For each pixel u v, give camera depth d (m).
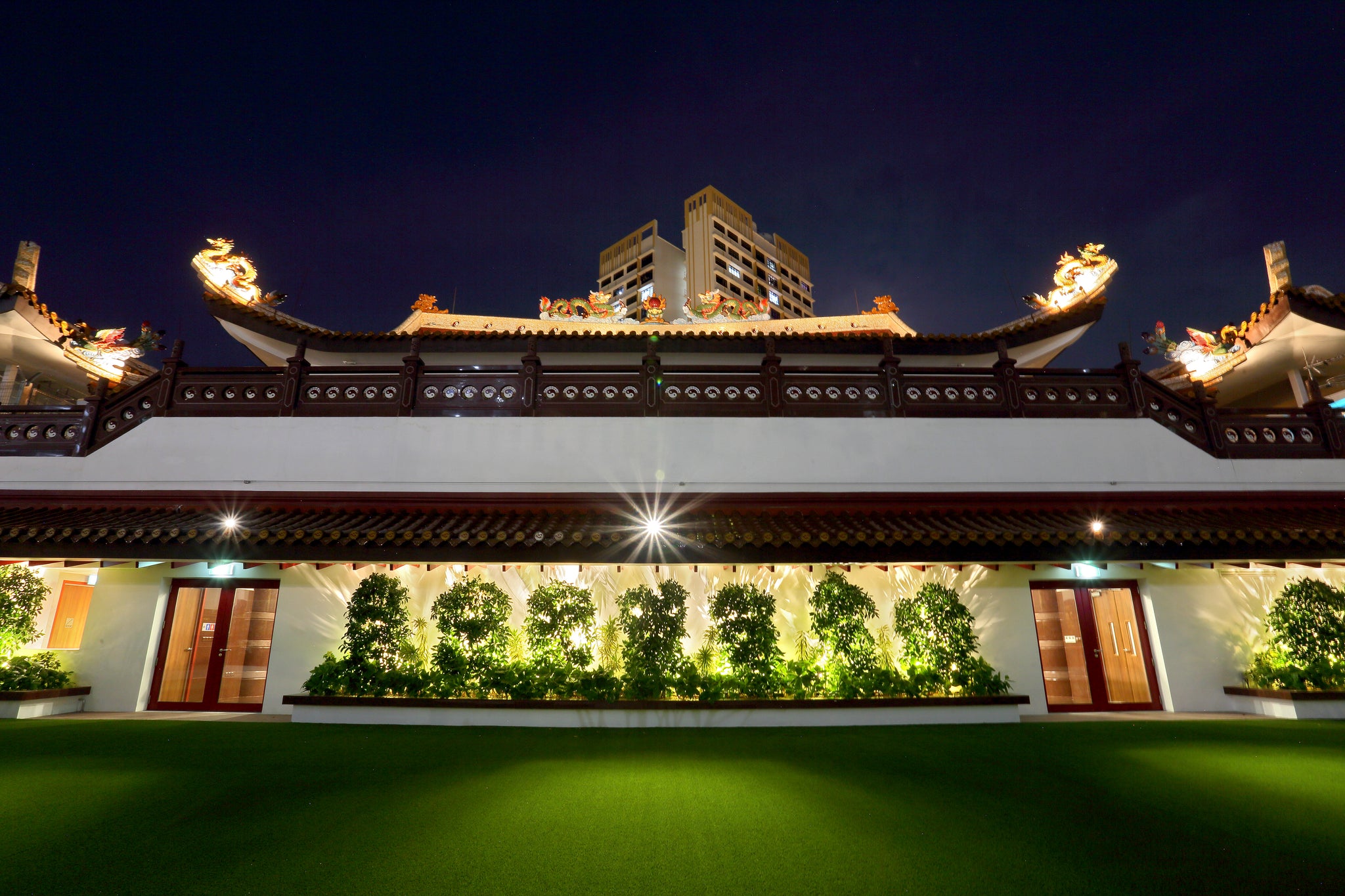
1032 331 13.98
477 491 11.31
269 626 11.03
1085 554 9.73
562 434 11.70
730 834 5.22
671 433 11.79
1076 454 11.88
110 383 15.27
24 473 11.32
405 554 9.63
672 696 9.90
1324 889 4.34
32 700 9.82
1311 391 12.56
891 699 9.74
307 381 12.06
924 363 14.65
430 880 4.43
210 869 4.56
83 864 4.62
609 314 16.84
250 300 13.87
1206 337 14.98
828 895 4.29
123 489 11.20
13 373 14.95
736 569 11.17
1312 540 9.71
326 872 4.54
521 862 4.71
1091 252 13.85
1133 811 5.77
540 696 9.80
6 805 5.74
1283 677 10.31
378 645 10.15
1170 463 11.87
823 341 13.80
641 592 10.35
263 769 6.91
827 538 9.67
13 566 10.58
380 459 11.48
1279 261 13.69
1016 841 5.12
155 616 10.93
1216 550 9.74
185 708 10.70
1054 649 11.08
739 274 77.19
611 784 6.44
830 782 6.55
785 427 11.92
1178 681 10.81
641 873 4.57
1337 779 6.66
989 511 11.18
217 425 11.64
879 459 11.74
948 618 10.33
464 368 12.24
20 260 13.59
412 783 6.46
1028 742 8.36
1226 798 6.10
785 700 9.68
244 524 9.86
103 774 6.69
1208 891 4.32
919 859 4.80
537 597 10.39
